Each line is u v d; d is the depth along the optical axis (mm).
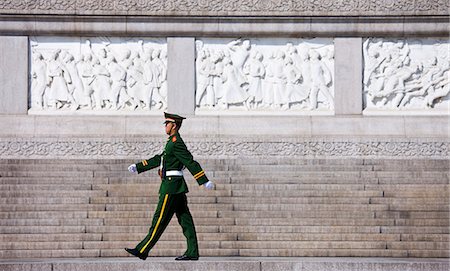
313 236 22891
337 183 26609
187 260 19625
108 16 31078
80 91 31359
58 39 31469
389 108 31438
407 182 26641
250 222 23688
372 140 30594
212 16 31141
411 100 31516
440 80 31484
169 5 31141
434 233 23094
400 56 31609
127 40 31484
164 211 19156
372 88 31516
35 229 23250
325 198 25031
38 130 30828
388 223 23531
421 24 31297
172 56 31344
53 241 22703
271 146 30594
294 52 31516
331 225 23531
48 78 31344
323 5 31203
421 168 28047
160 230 19234
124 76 31344
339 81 31375
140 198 24969
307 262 19500
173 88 31281
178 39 31359
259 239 22922
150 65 31406
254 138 30609
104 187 26016
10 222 23609
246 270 19312
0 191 25531
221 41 31516
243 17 31141
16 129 30797
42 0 31031
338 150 30578
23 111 31031
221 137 30688
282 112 31328
